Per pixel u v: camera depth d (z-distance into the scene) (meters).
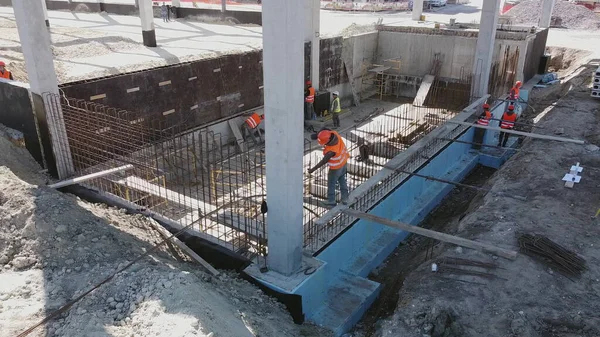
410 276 8.63
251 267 8.40
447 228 11.88
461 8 42.03
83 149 11.30
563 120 15.37
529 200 10.45
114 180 10.68
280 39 6.65
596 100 17.50
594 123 15.09
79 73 12.38
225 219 9.29
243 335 6.37
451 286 7.79
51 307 6.70
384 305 9.17
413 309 7.41
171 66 14.38
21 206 8.38
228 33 20.62
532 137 13.29
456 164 15.63
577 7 33.59
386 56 24.06
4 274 7.44
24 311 6.57
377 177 10.84
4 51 14.84
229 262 8.72
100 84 12.45
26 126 11.10
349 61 22.34
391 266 10.80
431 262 8.72
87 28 20.31
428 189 13.87
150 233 9.20
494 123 17.28
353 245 10.40
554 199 10.40
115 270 7.44
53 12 27.09
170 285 6.77
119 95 13.04
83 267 7.57
